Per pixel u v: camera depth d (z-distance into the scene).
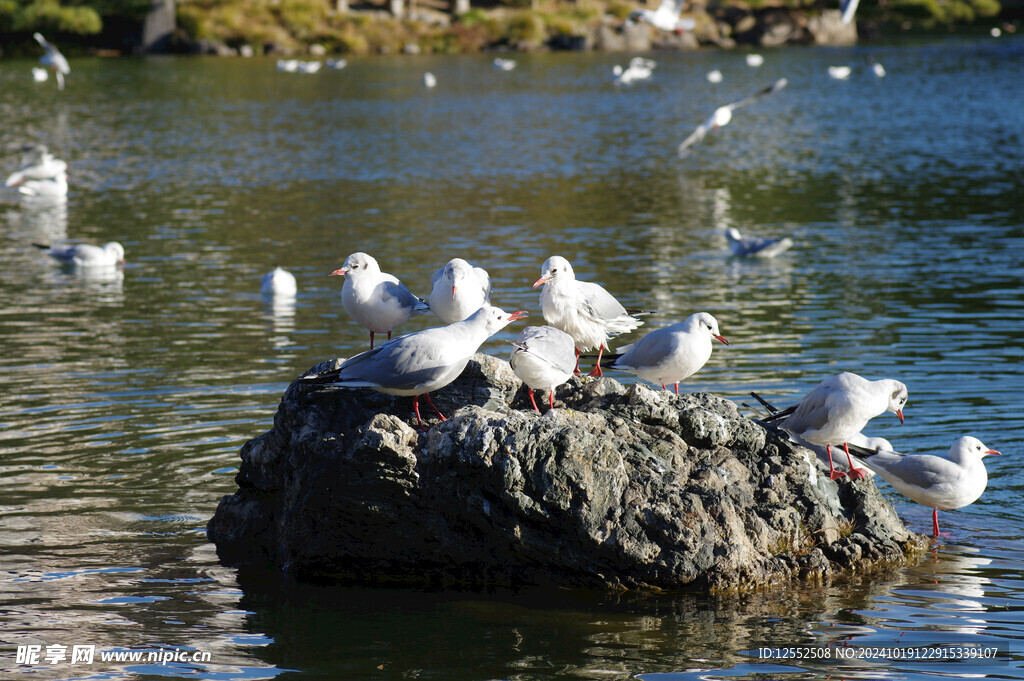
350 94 65.75
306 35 93.25
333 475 10.33
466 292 11.30
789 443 10.98
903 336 18.20
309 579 10.48
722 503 10.32
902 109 58.53
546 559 10.12
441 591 10.20
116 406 14.98
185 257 25.59
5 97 61.44
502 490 9.86
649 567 10.04
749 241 25.06
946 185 35.28
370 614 9.66
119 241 27.61
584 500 9.97
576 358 10.99
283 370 16.62
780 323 19.14
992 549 10.98
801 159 41.81
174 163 40.84
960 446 11.07
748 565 10.09
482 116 55.97
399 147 45.25
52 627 9.31
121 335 18.80
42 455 13.21
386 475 10.09
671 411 10.80
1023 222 28.97
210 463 13.02
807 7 110.88
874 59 87.88
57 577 10.27
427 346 9.91
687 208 31.80
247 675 8.54
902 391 10.68
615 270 23.61
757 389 15.23
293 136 48.31
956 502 10.98
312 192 34.69
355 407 10.91
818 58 89.56
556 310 11.08
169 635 9.21
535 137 48.50
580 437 9.99
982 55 90.50
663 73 79.00
